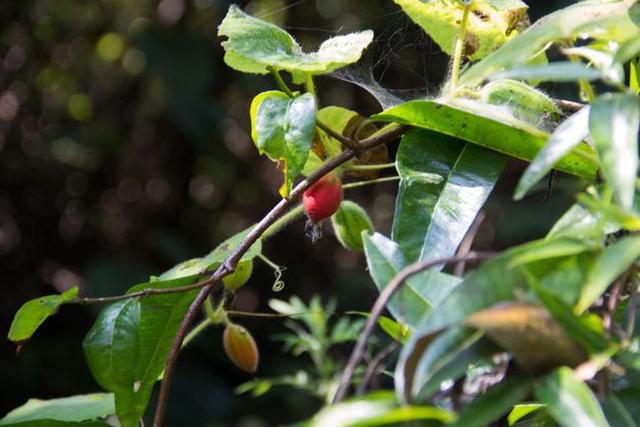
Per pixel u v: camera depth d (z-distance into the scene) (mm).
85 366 2209
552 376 525
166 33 2375
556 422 600
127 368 655
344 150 680
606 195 555
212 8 2389
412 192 653
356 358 541
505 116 638
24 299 2441
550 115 654
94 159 2502
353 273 2246
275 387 2057
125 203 2512
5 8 2389
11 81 2434
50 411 722
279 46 642
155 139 2500
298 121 618
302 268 2391
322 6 2273
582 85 642
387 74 1718
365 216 705
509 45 583
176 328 670
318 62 631
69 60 2455
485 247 2088
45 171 2467
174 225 2525
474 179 653
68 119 2482
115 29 2455
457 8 709
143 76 2465
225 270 651
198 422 2053
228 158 2498
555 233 573
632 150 537
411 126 664
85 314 2287
